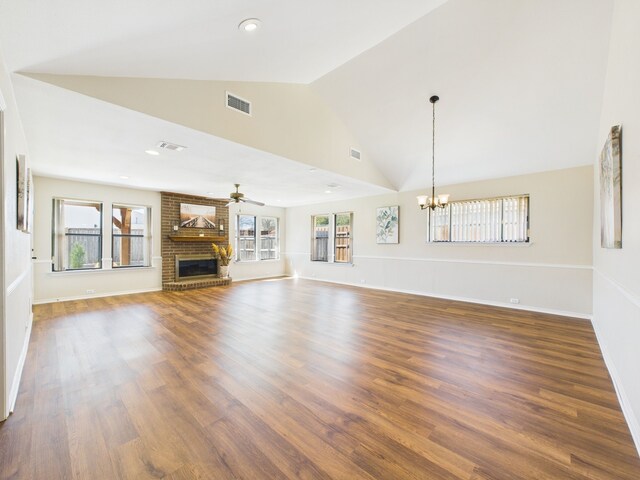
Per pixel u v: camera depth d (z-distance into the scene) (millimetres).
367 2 1929
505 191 5328
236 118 3338
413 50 3352
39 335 3598
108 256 6027
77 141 3328
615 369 2502
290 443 1725
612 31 2654
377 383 2447
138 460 1586
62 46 1851
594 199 4379
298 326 4027
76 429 1842
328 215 8359
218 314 4648
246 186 6078
